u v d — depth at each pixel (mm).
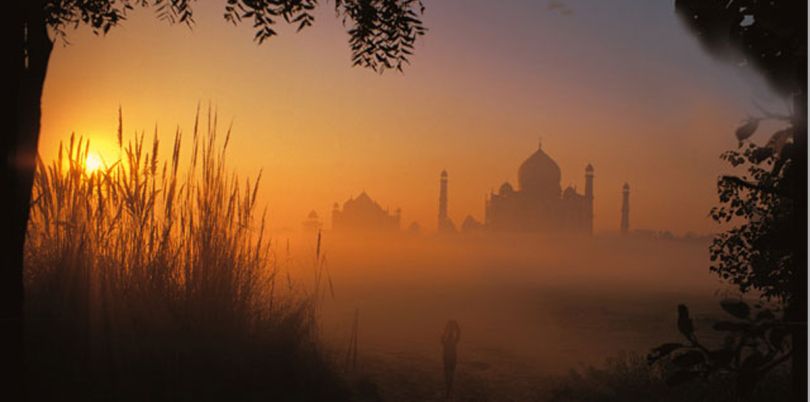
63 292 4828
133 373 4324
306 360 5652
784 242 1508
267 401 4531
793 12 1420
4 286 2951
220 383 4539
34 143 3279
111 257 5242
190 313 5125
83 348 4398
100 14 4906
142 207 5441
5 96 2914
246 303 5719
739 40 1511
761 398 4188
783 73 1456
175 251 5684
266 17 4512
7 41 2891
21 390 3016
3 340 2941
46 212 5328
